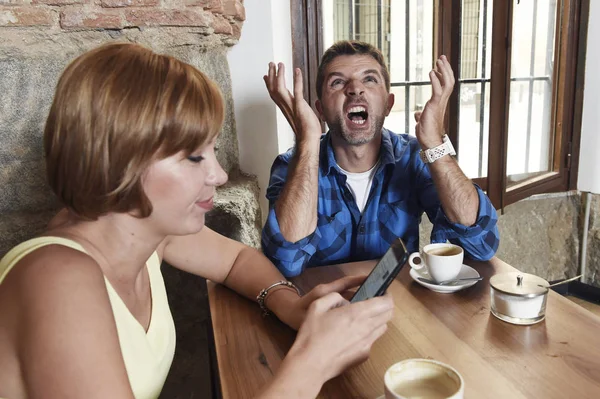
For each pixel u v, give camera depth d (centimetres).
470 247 117
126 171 60
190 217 69
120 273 73
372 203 136
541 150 258
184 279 152
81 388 54
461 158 231
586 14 238
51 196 140
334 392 69
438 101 116
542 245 260
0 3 125
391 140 142
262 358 78
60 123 59
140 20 137
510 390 67
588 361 73
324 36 205
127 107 58
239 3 166
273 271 101
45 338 54
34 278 57
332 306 71
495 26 187
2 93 131
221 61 171
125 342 70
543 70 247
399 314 89
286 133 192
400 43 215
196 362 158
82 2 132
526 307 83
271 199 137
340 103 132
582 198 260
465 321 86
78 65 59
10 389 58
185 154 63
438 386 61
